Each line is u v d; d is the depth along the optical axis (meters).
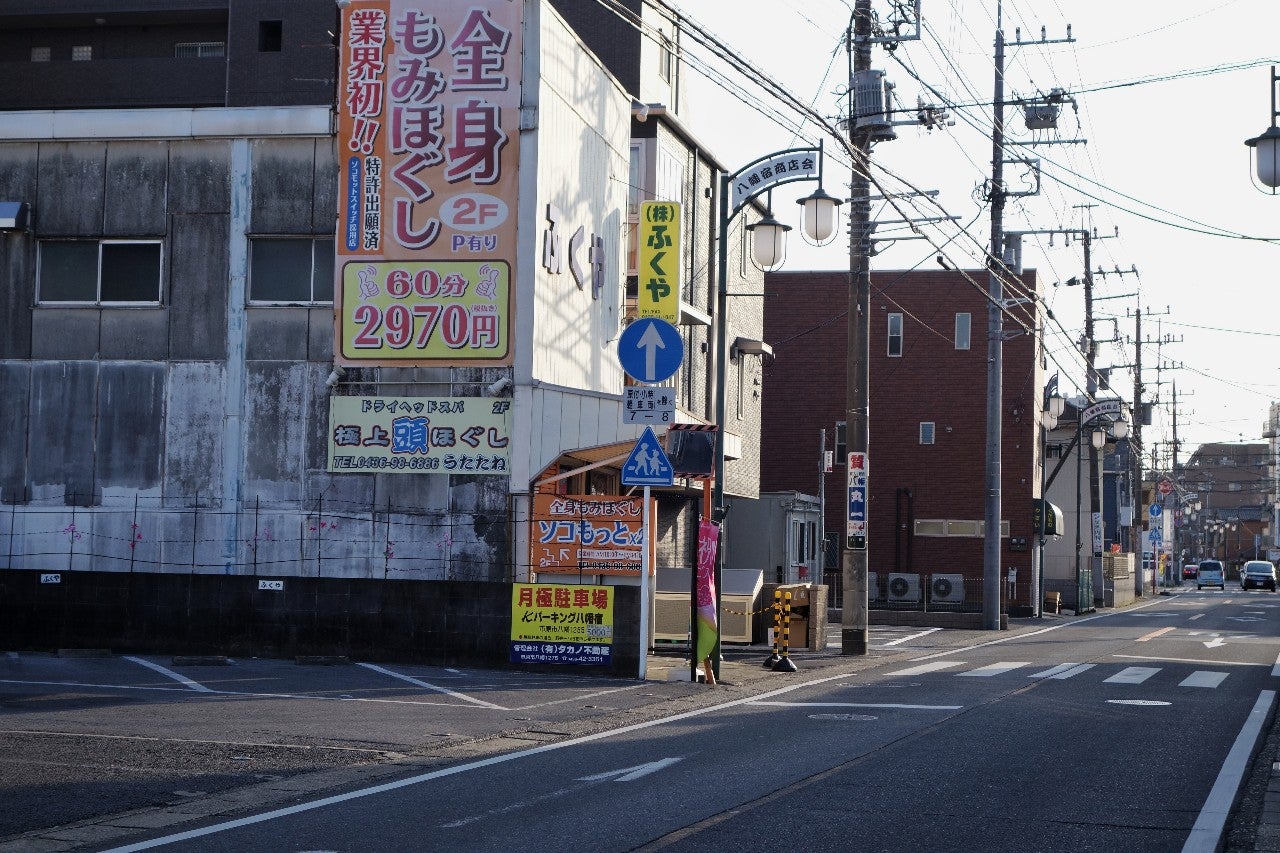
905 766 11.01
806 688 17.97
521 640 18.91
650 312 24.92
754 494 38.22
